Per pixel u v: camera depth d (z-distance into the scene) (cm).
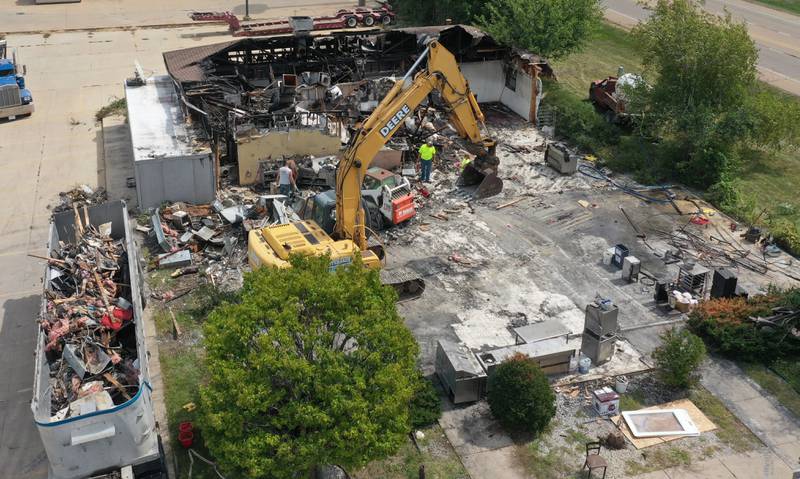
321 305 1834
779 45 5747
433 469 2067
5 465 2084
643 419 2252
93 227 2817
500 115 4456
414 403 2245
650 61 3925
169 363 2445
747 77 3759
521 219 3344
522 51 4312
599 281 2920
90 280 2484
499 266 2998
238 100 3831
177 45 5778
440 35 4431
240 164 3547
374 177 3294
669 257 3059
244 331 1766
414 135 3906
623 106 4203
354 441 1666
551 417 2202
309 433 1716
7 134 4159
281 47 4372
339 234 2873
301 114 3681
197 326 2628
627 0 7044
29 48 5612
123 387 2052
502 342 2558
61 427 1786
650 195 3575
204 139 3459
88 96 4719
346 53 4547
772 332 2519
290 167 3503
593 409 2295
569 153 3719
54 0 6850
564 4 4556
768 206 3522
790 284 2900
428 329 2619
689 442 2178
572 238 3203
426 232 3225
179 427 2155
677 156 3788
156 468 1952
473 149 3466
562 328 2477
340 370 1695
